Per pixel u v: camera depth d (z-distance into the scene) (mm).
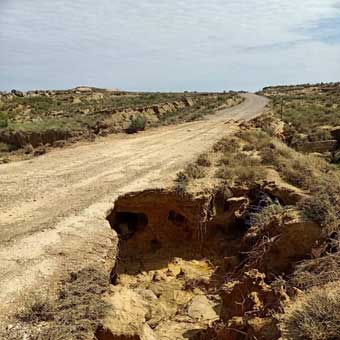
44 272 8789
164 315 10367
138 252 14539
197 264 14031
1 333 6691
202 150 23078
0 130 31625
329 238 11484
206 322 10000
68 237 10789
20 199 14188
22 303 7562
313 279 8992
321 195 13078
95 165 19891
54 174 18016
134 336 7070
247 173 16672
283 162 18281
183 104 63250
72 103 65625
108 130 34875
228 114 51000
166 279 12836
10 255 9602
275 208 13992
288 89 131500
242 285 9461
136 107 49031
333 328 6449
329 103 60000
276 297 8156
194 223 14930
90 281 8492
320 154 29531
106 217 12789
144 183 15719
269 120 38344
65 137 30750
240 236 14992
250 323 7598
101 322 7148
